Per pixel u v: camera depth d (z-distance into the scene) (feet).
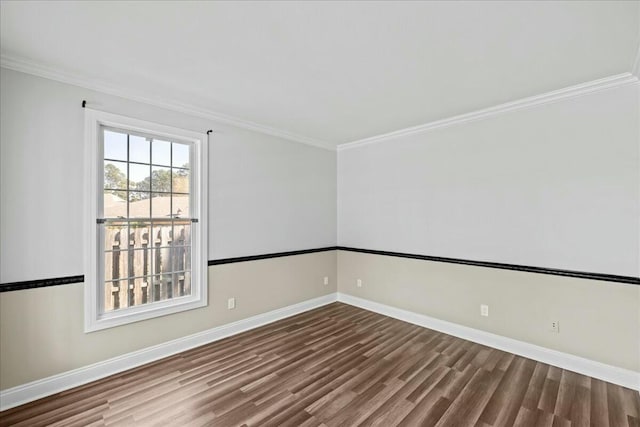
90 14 5.60
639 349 7.95
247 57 7.22
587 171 8.76
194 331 10.48
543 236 9.53
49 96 7.80
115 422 6.64
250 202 12.20
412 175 12.89
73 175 8.14
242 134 11.98
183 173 10.51
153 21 5.83
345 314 13.82
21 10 5.46
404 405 7.25
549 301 9.38
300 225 14.17
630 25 5.89
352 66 7.64
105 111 8.65
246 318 11.98
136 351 9.18
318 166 15.05
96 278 8.49
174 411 7.01
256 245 12.41
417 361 9.40
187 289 10.55
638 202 8.02
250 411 7.02
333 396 7.59
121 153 9.20
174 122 10.07
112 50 6.90
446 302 11.74
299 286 14.03
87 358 8.32
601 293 8.53
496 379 8.40
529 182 9.80
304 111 10.87
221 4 5.31
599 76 8.13
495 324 10.46
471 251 11.11
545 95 9.26
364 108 10.59
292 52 6.98
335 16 5.66
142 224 9.59
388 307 13.65
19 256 7.41
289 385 8.07
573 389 7.94
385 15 5.63
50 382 7.73
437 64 7.52
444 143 11.87
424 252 12.47
